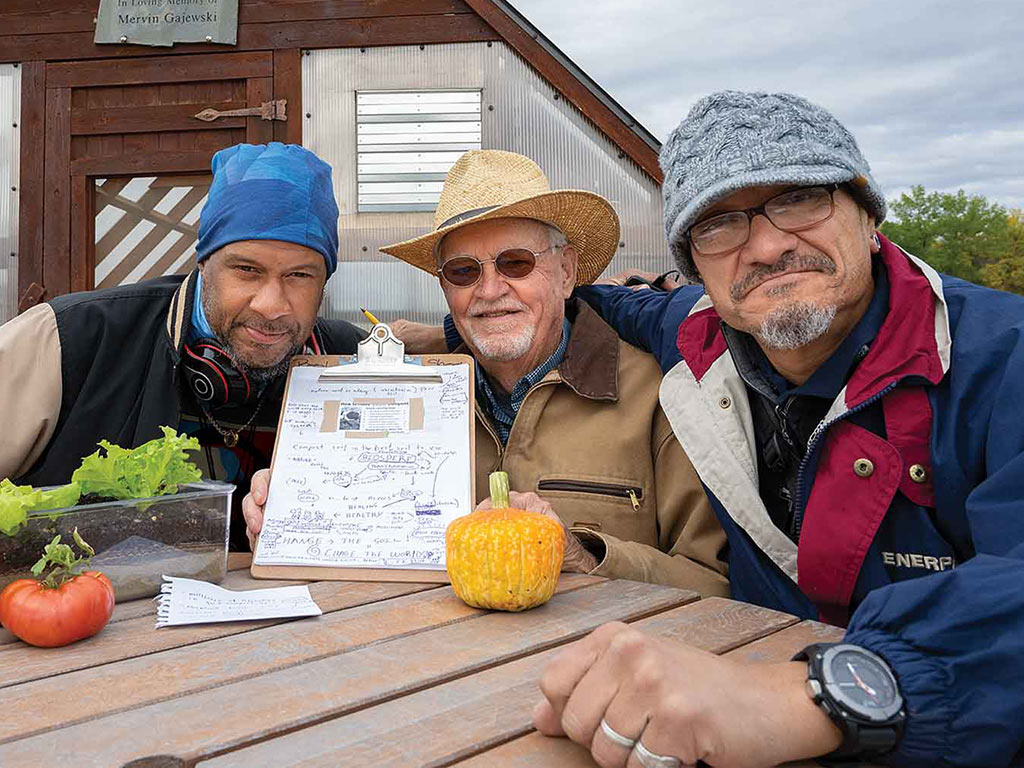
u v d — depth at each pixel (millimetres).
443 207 2324
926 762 925
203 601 1502
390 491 1805
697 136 1541
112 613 1456
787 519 1738
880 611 1017
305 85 5371
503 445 2307
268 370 2150
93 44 5461
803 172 1423
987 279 61750
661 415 2170
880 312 1534
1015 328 1354
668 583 1841
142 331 2248
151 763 901
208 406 2236
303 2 5379
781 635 1305
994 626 952
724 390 1772
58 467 2160
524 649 1268
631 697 890
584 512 2104
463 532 1478
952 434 1385
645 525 2125
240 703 1059
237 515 2320
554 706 958
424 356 1967
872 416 1508
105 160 5438
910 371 1430
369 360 1963
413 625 1398
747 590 1846
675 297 2213
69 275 5457
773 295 1503
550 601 1537
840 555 1516
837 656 966
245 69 5391
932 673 943
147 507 1573
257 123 5387
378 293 5309
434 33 5309
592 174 5234
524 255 2227
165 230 5609
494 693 1092
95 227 5543
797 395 1628
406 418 1899
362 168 5332
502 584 1431
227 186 2047
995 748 915
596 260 2561
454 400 1908
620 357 2262
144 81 5430
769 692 941
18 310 5465
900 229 63656
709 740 875
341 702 1060
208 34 5367
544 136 5258
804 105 1521
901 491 1460
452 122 5297
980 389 1367
